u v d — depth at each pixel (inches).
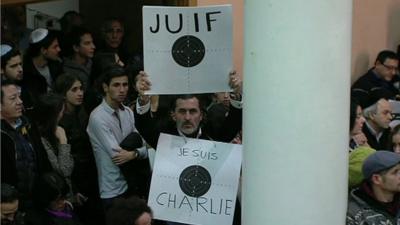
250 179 149.1
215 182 193.0
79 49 250.4
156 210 192.7
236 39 270.2
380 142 262.2
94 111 213.9
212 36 189.8
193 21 189.2
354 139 227.3
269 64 144.1
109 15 313.0
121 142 212.4
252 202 149.0
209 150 193.9
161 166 193.6
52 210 196.2
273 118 144.6
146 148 210.7
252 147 148.0
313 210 145.8
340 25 144.1
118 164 208.8
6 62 214.4
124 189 210.5
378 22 331.6
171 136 194.5
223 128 201.5
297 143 144.1
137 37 307.4
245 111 149.8
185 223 193.0
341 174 147.9
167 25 188.5
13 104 194.5
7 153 191.9
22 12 262.2
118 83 213.3
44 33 240.4
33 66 235.9
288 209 145.8
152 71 189.5
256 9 145.0
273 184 145.9
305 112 143.6
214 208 192.7
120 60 263.0
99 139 211.6
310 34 142.1
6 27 256.4
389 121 262.1
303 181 144.9
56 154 210.1
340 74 145.1
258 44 145.1
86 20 312.8
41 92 232.5
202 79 191.0
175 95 197.2
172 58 189.9
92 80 248.7
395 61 304.0
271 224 147.1
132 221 174.9
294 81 143.0
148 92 189.8
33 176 198.7
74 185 216.5
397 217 182.5
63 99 214.2
